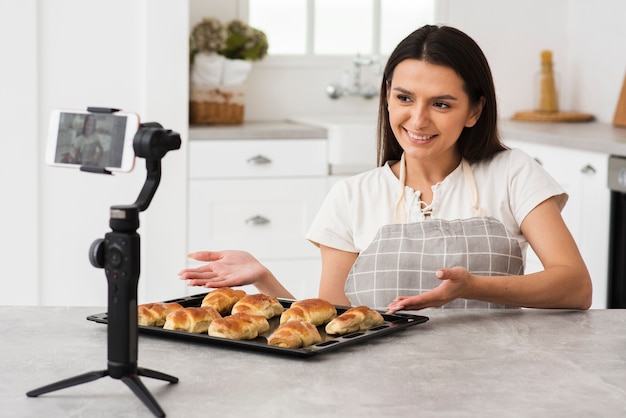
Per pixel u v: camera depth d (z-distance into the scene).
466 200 2.22
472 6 5.01
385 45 5.06
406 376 1.45
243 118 4.47
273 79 4.84
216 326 1.62
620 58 4.77
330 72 4.93
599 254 3.84
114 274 1.33
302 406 1.31
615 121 4.64
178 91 4.07
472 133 2.22
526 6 5.07
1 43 3.84
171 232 4.12
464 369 1.49
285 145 4.22
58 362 1.52
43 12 3.88
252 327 1.64
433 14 5.06
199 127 4.24
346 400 1.34
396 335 1.70
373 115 4.96
